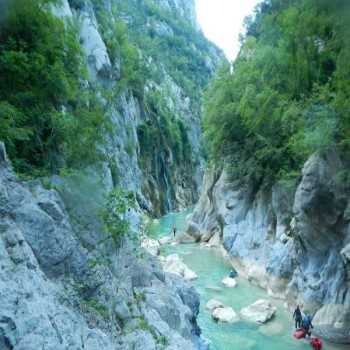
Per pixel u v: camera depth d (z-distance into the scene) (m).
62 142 11.91
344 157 12.98
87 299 7.93
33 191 8.20
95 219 10.07
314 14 13.27
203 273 21.78
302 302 15.19
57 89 11.73
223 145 27.38
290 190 18.59
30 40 10.98
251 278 20.05
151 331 8.98
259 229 22.06
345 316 12.83
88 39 30.17
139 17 94.06
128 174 33.16
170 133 60.28
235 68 30.17
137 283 11.51
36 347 4.90
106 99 22.16
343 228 13.37
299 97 19.64
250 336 13.62
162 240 30.75
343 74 13.43
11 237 6.05
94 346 6.44
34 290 5.72
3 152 7.48
